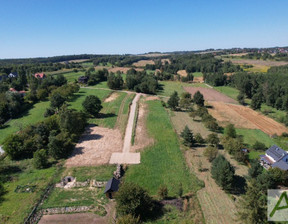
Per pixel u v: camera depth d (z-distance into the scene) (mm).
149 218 31688
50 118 60406
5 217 32031
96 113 78500
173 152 52000
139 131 64875
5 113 75750
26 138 53062
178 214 32469
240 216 29844
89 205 34500
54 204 34875
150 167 45500
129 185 32688
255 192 28844
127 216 28234
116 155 50625
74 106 88375
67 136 54750
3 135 63000
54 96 85062
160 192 35531
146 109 87625
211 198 36281
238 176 42406
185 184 39906
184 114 82812
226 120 76812
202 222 31031
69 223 31219
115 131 65250
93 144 56531
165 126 68500
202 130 66938
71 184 40094
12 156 48531
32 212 33062
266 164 46062
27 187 39156
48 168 45562
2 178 41594
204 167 45969
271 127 70875
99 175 42500
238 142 50312
